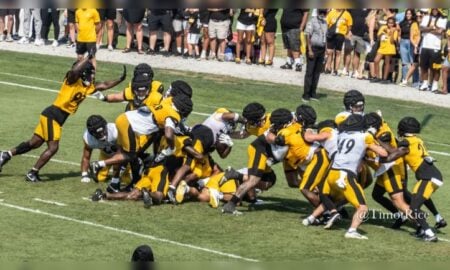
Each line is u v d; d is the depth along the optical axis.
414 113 58.31
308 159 36.19
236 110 57.41
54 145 40.50
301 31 66.94
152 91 38.16
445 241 34.78
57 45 73.44
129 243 33.06
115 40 71.81
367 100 60.69
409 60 63.81
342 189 34.38
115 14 70.31
